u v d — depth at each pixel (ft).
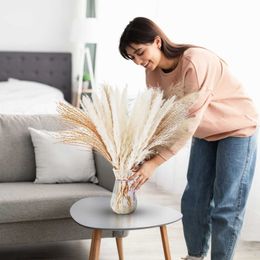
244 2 10.03
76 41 18.13
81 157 9.38
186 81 6.70
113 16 17.53
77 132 6.19
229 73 7.27
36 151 9.36
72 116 6.13
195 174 8.02
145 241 9.78
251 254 9.21
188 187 8.16
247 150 7.38
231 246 7.51
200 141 7.91
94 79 19.11
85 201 7.08
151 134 5.98
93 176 9.45
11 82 18.10
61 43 19.52
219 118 7.25
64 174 9.22
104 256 8.90
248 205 9.78
